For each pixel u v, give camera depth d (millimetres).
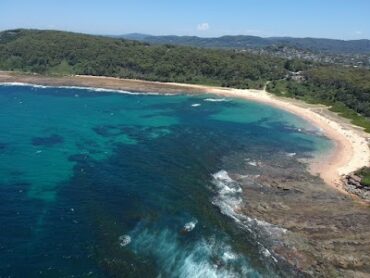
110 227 48906
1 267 40750
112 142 82938
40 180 62219
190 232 48531
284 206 56188
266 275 41688
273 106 124188
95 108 114188
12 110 107938
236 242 47000
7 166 67438
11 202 54500
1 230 47406
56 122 97250
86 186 60562
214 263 43062
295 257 44781
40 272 40344
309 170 70750
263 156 77562
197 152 78500
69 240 45906
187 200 57031
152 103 124125
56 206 53812
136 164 70750
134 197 57312
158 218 51562
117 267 41594
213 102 128500
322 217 53281
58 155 73812
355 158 78312
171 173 67062
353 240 48125
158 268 41750
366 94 121875
